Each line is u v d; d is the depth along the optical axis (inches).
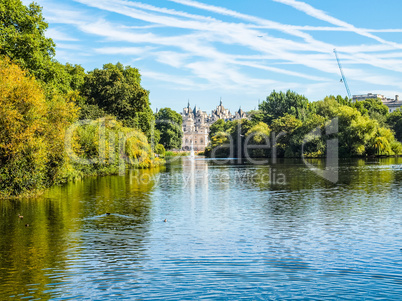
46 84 1978.3
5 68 1460.4
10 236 918.4
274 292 606.9
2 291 609.9
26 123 1385.3
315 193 1615.4
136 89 3481.8
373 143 4483.3
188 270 696.4
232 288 621.0
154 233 949.2
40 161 1445.6
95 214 1176.8
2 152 1355.8
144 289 617.3
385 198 1453.0
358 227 998.4
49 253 791.1
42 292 605.9
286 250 808.3
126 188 1835.6
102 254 784.3
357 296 593.3
